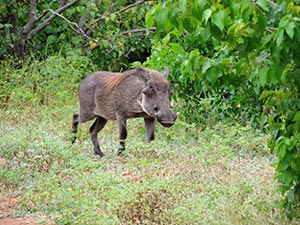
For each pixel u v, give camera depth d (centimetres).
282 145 962
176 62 1773
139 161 1445
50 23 2592
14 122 1983
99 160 1551
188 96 1836
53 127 1909
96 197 1229
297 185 1019
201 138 1697
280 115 1014
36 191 1293
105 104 1633
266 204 1112
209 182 1309
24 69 2355
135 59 2923
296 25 750
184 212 1084
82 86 1702
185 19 782
